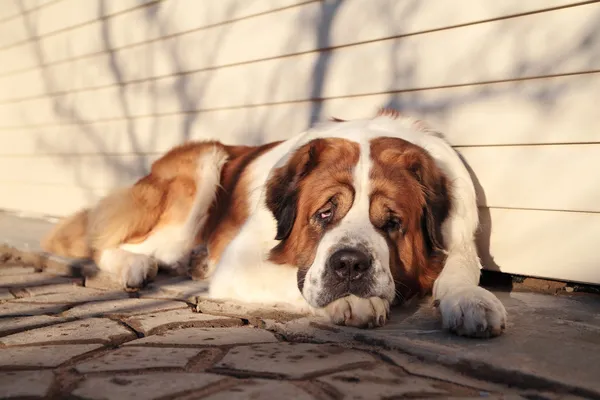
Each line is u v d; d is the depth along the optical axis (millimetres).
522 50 1604
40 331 1336
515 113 1631
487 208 1696
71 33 2975
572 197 1571
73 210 3152
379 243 1350
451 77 1718
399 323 1342
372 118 1717
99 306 1549
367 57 1869
